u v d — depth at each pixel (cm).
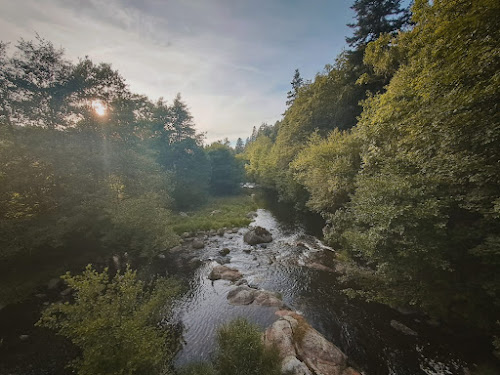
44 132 1382
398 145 970
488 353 713
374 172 1175
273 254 1709
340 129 3084
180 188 3444
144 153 2389
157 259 1599
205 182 4191
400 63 1550
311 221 2567
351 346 799
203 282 1316
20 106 1442
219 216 2869
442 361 711
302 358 699
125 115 1928
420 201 782
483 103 617
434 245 733
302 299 1109
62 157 1341
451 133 693
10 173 1076
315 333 809
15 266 1214
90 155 1520
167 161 3488
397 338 820
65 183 1335
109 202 1388
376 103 1391
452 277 803
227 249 1773
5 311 998
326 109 3306
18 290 1099
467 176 682
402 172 920
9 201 1049
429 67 758
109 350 486
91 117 1667
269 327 852
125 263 1488
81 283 544
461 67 598
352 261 1393
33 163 1183
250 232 2059
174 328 926
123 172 1706
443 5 710
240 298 1111
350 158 1659
